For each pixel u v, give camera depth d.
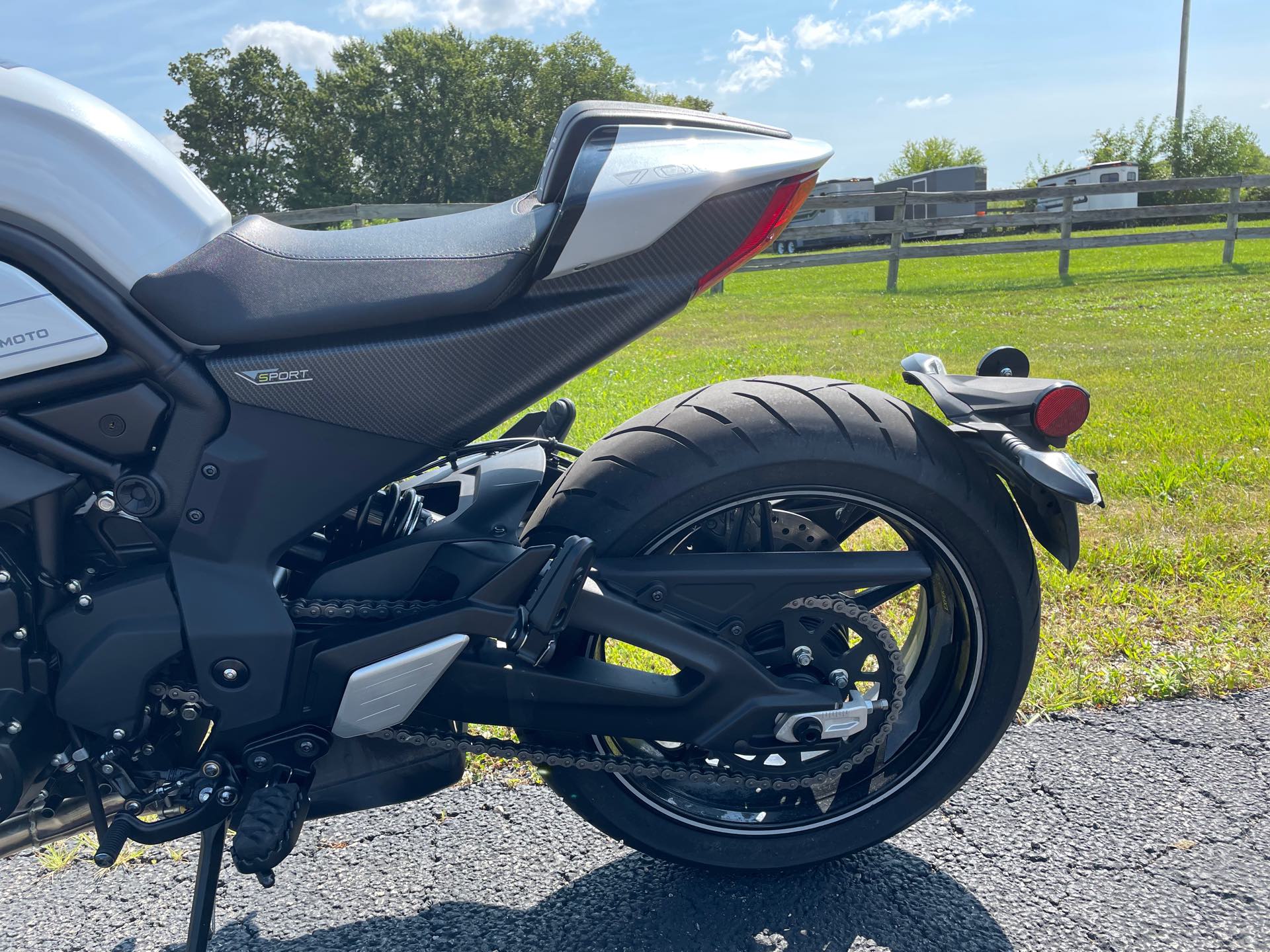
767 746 1.78
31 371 1.46
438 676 1.59
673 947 1.82
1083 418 1.68
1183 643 2.84
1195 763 2.30
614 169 1.49
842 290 16.25
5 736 1.50
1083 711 2.54
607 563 1.68
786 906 1.91
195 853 2.13
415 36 69.81
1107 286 14.33
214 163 67.06
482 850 2.11
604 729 1.72
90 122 1.48
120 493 1.51
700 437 1.72
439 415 1.56
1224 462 4.31
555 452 2.11
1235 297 11.88
